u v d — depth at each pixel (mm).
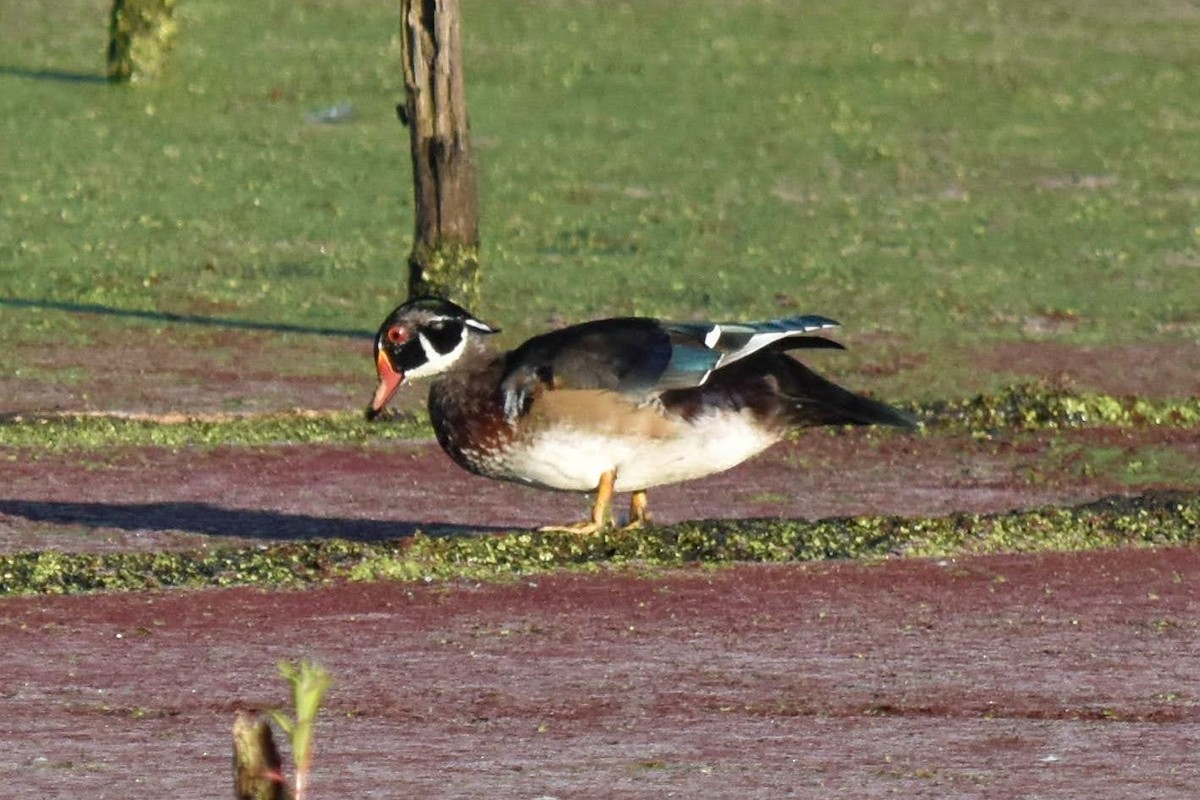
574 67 36688
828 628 10719
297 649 10195
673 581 11602
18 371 18141
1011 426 16766
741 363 11789
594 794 8000
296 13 41156
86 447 15359
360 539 12859
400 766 8359
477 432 11844
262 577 11633
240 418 16562
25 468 14617
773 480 14773
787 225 26141
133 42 34469
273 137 31109
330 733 8844
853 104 34156
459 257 19703
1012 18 42219
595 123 32375
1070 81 36406
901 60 37875
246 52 37406
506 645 10320
